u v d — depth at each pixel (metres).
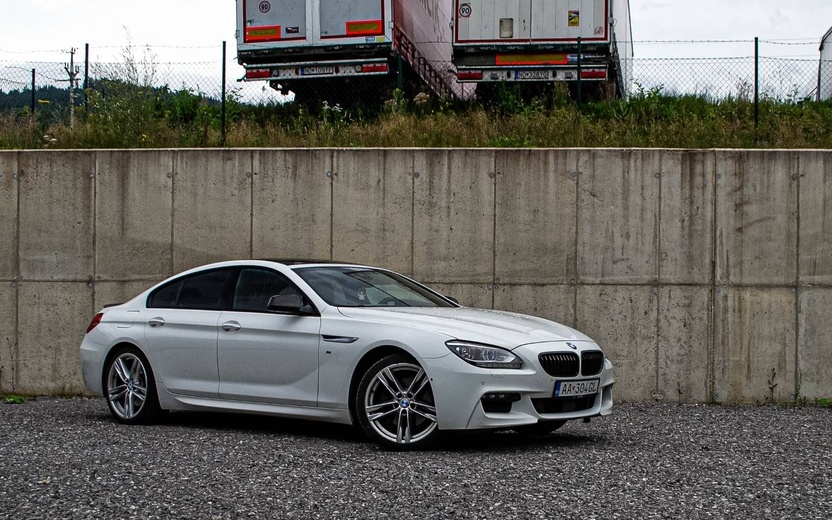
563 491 5.77
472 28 18.12
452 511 5.26
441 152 11.85
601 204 11.62
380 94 18.52
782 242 11.41
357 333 7.56
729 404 11.26
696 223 11.49
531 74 18.02
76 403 11.29
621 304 11.55
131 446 7.48
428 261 11.88
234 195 12.21
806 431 8.78
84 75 16.70
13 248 12.42
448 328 7.33
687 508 5.40
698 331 11.44
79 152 12.39
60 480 6.11
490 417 7.00
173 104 17.23
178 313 8.77
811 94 17.47
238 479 6.10
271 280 8.42
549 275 11.69
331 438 7.99
